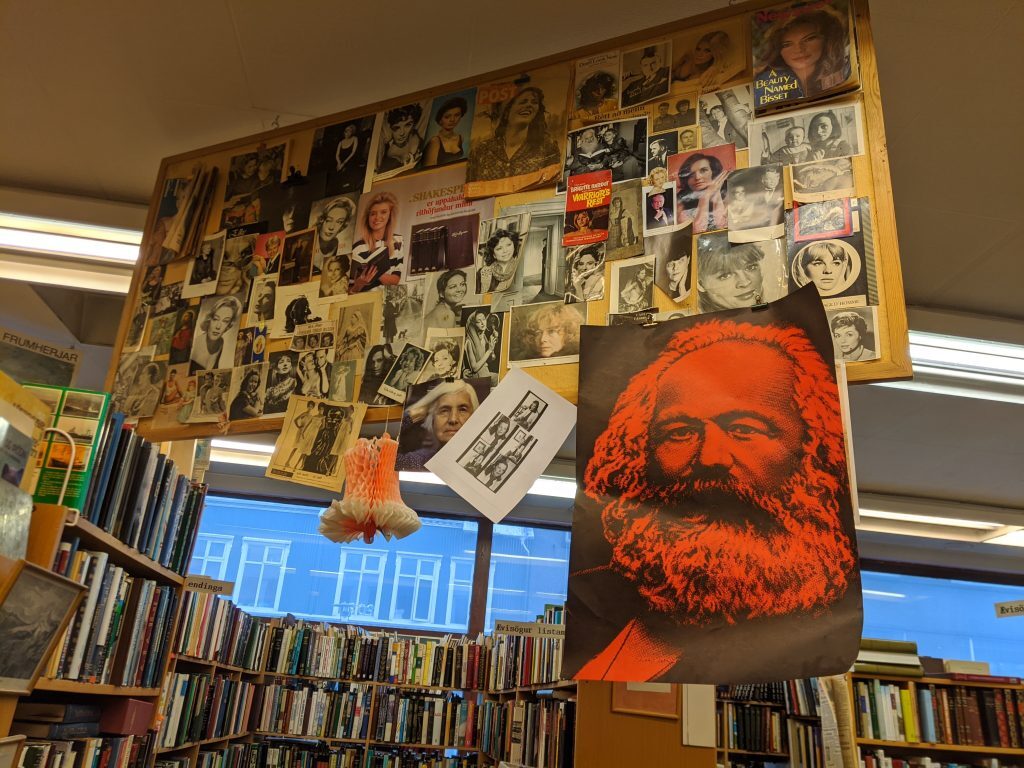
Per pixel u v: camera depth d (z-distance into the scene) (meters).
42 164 3.23
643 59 2.04
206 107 2.89
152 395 2.23
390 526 1.72
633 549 1.41
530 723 4.37
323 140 2.40
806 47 1.83
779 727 4.58
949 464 6.37
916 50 2.54
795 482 1.36
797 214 1.67
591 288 1.80
